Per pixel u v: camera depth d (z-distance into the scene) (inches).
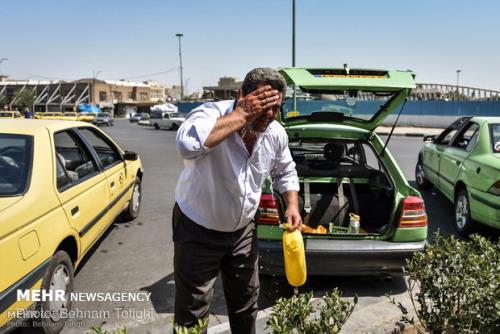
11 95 3137.3
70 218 138.9
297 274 89.1
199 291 86.8
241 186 82.0
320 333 79.6
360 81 148.9
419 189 327.9
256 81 75.8
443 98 1147.9
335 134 183.9
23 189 121.1
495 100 1072.2
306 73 151.1
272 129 87.2
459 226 224.5
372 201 176.6
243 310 94.4
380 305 142.9
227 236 86.8
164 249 200.7
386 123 1218.6
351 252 140.6
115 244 206.8
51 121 167.9
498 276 91.1
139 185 257.1
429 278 98.8
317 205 172.7
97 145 200.8
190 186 83.4
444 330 96.3
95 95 3107.8
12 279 103.9
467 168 218.4
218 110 78.7
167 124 1339.8
